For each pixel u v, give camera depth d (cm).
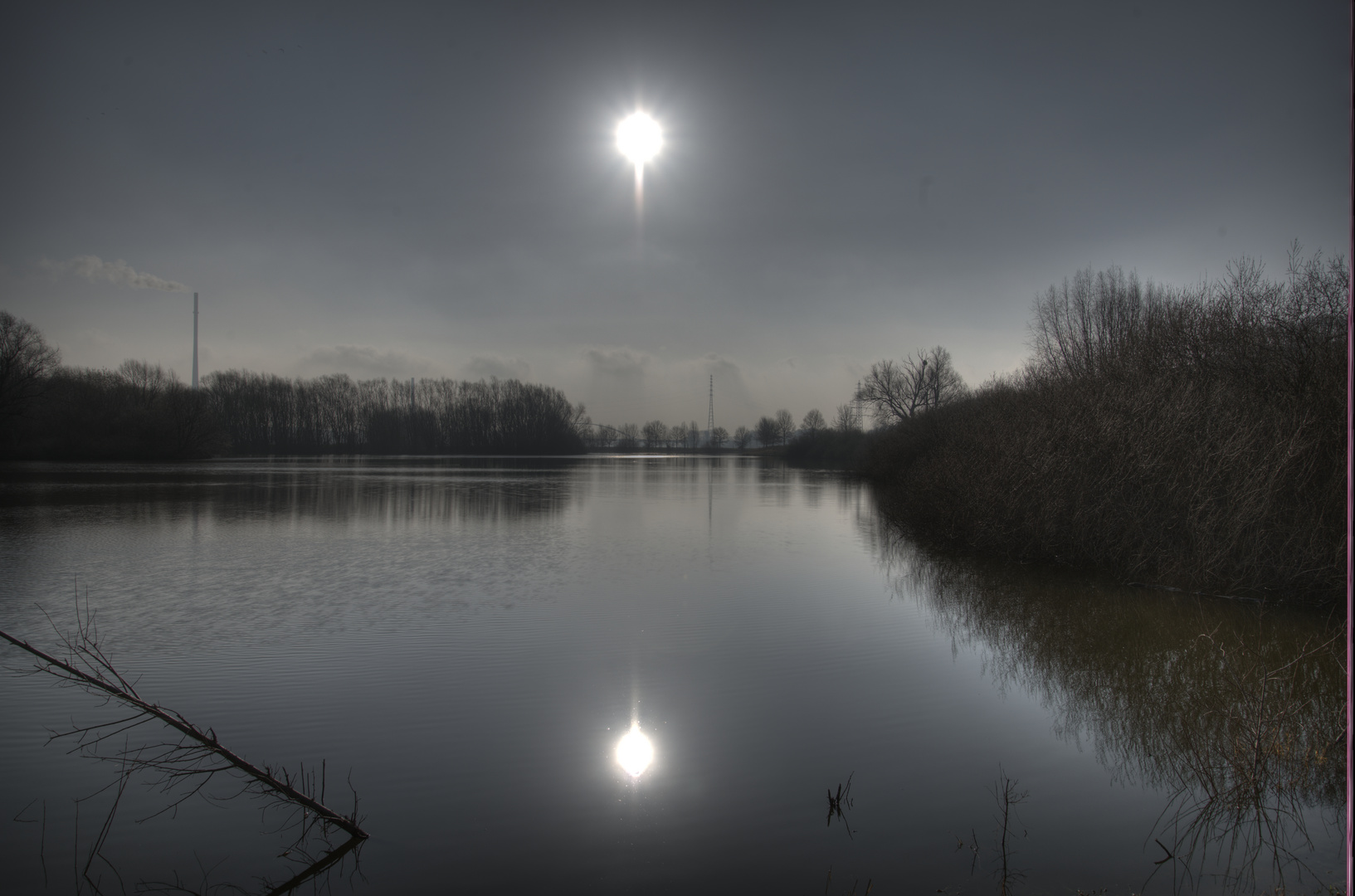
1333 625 1305
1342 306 1791
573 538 2345
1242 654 1136
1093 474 1908
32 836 632
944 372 7406
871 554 2052
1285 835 623
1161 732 846
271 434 12369
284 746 805
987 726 865
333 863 592
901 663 1091
